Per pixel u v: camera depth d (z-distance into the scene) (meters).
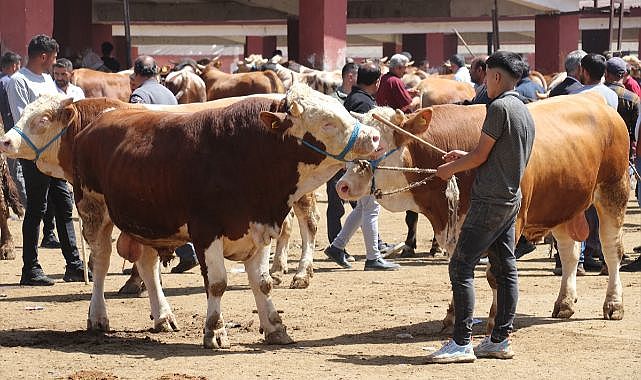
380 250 16.23
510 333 10.45
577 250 11.44
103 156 10.31
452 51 58.22
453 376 8.78
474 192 9.14
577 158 10.70
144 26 50.16
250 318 11.45
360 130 9.51
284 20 49.94
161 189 9.81
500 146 9.04
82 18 39.22
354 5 44.16
